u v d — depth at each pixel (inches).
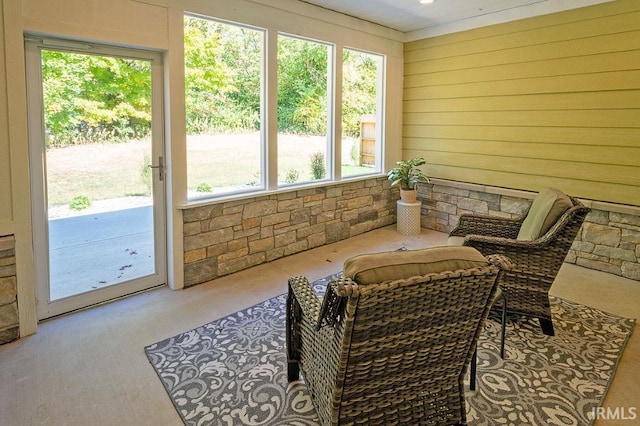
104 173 121.1
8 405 78.7
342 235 194.9
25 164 100.6
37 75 105.3
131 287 130.6
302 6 162.1
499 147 183.0
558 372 89.4
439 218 210.8
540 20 163.3
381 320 57.1
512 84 175.0
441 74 199.9
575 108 158.1
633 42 141.8
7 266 100.2
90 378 87.4
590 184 157.5
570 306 123.3
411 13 177.9
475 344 68.6
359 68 197.0
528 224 117.1
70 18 104.5
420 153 214.7
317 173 183.9
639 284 142.0
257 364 92.8
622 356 95.7
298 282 82.9
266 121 157.1
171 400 80.7
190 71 134.8
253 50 151.3
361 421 64.2
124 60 120.6
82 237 118.7
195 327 110.0
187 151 136.6
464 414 72.1
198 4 130.0
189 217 136.6
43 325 110.3
